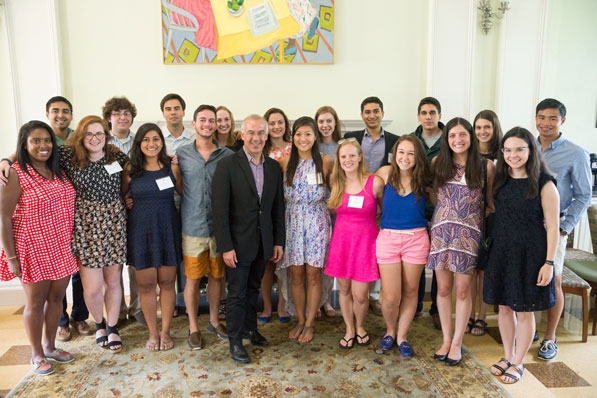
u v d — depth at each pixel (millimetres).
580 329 3184
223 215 2510
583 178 2670
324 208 2861
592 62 4156
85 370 2590
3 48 3527
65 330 3004
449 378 2480
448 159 2475
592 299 3799
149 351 2820
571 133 4262
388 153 3334
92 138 2502
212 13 3707
